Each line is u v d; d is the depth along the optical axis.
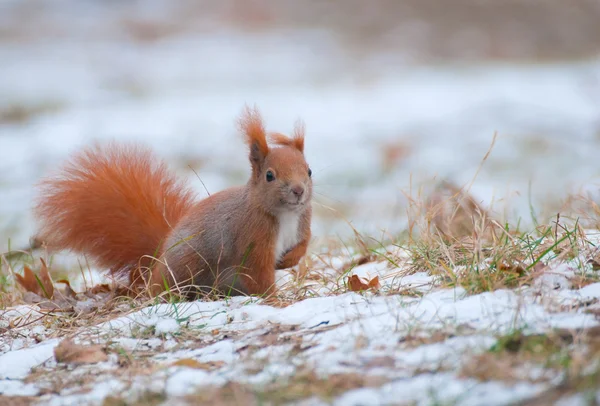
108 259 10.42
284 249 9.33
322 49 48.47
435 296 7.42
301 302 7.98
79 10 58.91
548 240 8.62
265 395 5.77
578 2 55.50
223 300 8.90
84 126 26.77
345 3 59.84
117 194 10.38
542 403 5.12
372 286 8.52
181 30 53.88
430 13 56.09
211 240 9.29
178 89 36.62
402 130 26.09
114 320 8.19
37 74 39.97
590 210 13.30
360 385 5.78
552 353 5.80
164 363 6.83
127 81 38.94
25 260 12.36
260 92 35.16
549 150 22.39
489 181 18.92
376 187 19.28
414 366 5.96
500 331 6.31
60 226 10.42
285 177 8.80
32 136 25.66
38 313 9.16
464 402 5.26
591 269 7.70
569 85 32.41
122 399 6.07
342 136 25.62
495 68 40.94
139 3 61.62
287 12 58.81
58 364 7.19
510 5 55.75
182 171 20.78
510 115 27.33
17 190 19.53
